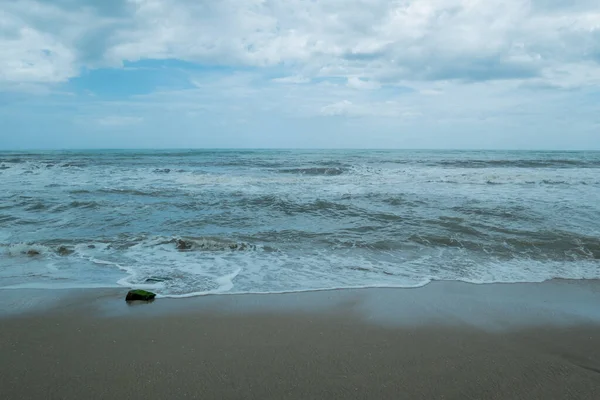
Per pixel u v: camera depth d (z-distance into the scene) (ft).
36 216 33.68
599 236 26.71
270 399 9.50
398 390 9.97
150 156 145.18
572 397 9.85
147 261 21.94
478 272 20.43
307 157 141.38
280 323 14.06
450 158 134.00
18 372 10.61
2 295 16.61
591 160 119.24
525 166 95.50
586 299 16.79
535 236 26.66
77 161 110.22
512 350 12.27
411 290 17.72
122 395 9.60
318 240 26.40
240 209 36.86
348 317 14.65
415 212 34.91
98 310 15.11
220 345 12.30
